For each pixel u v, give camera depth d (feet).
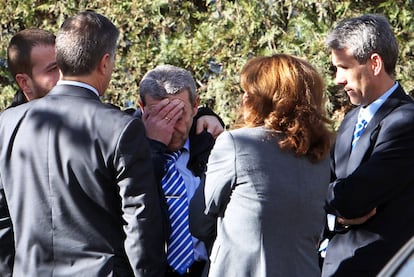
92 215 22.62
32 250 22.99
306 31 35.19
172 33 37.65
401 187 24.43
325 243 26.78
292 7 35.37
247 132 22.76
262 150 22.50
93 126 22.54
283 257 22.31
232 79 36.42
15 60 27.66
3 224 24.16
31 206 22.97
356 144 25.21
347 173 25.38
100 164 22.39
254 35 36.11
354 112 26.43
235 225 22.50
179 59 37.42
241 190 22.45
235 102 36.42
